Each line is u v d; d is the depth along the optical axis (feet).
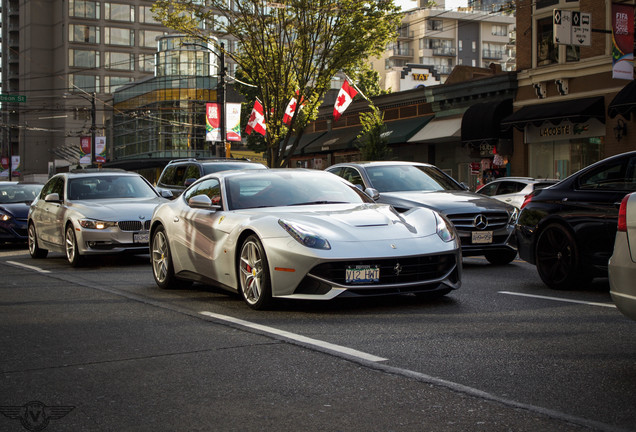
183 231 25.73
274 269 20.47
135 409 11.76
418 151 110.63
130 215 37.50
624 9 70.74
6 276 33.50
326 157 131.95
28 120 323.37
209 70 211.61
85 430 10.80
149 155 216.74
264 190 24.39
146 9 313.73
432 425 10.55
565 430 10.21
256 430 10.56
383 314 20.06
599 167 25.09
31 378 13.96
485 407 11.34
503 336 16.78
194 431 10.61
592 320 18.71
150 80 216.33
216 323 19.26
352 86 106.83
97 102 307.78
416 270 20.66
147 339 17.42
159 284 27.73
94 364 14.98
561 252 25.12
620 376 13.08
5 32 354.95
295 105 97.35
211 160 55.42
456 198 33.94
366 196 25.03
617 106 73.56
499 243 32.91
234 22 91.04
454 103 101.50
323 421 10.87
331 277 19.84
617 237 13.97
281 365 14.39
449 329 17.71
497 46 294.66
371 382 12.97
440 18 286.25
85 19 305.94
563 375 13.21
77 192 41.16
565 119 81.30
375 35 87.61
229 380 13.38
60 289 27.94
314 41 89.51
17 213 52.54
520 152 90.79
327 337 16.99
